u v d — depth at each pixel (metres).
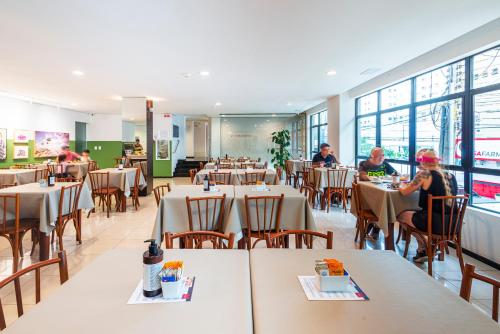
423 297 1.00
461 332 0.81
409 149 4.68
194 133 15.23
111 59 3.95
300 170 7.71
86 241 3.61
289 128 10.12
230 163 7.71
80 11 2.57
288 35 3.14
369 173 4.00
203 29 2.97
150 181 7.04
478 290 2.37
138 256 1.32
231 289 1.03
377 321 0.86
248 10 2.56
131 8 2.52
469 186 3.37
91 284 1.06
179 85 5.63
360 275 1.16
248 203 2.59
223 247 2.01
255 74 4.80
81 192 3.56
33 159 7.95
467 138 3.40
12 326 0.82
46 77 4.97
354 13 2.63
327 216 4.80
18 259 2.86
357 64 4.24
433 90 4.13
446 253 3.15
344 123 6.62
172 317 0.87
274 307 0.92
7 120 7.11
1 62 4.09
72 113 9.66
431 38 3.24
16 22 2.79
